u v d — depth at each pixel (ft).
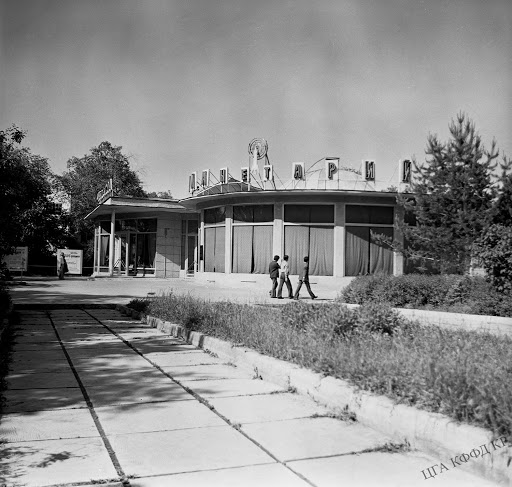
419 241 58.80
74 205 149.07
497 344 22.71
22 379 21.39
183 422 15.81
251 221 85.97
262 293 74.79
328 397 17.42
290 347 22.56
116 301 59.06
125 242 119.65
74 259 110.63
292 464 12.63
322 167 85.66
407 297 46.68
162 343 31.04
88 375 22.20
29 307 51.96
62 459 12.87
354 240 82.43
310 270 82.69
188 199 91.56
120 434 14.71
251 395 18.97
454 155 54.80
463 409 13.28
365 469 12.33
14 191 42.57
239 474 12.01
